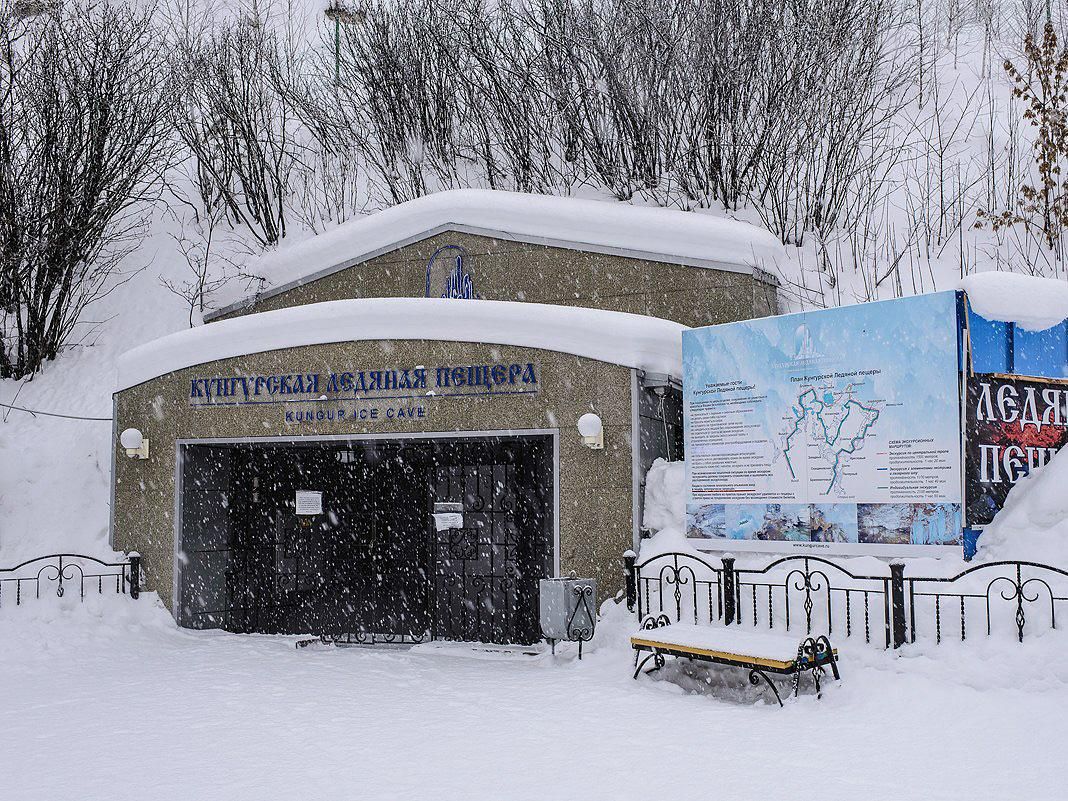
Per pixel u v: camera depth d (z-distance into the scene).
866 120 18.95
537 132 20.30
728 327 11.18
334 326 13.27
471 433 12.45
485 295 15.61
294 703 8.75
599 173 19.64
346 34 23.16
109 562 14.16
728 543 10.95
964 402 9.41
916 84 21.06
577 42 19.58
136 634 13.08
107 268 21.19
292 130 24.59
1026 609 8.18
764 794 5.81
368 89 22.42
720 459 11.12
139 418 14.40
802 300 15.20
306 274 17.39
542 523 12.79
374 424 12.98
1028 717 6.96
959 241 16.02
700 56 18.28
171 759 6.83
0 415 18.06
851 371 10.15
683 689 8.88
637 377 11.70
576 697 8.72
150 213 22.78
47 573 14.29
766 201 18.03
